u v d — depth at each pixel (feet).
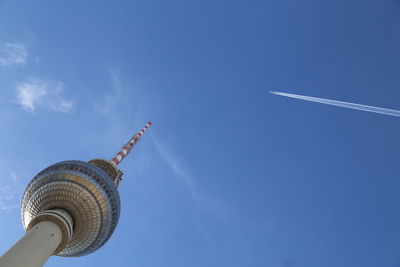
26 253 180.96
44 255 189.98
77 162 281.13
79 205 261.65
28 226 221.66
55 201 260.21
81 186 265.54
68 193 261.24
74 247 270.05
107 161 331.57
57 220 221.25
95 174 278.05
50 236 203.72
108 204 278.26
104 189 277.23
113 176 322.75
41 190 265.95
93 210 268.21
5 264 169.48
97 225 272.51
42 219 221.25
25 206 272.72
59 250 216.74
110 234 295.89
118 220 298.76
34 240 193.36
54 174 268.62
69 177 266.77
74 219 258.37
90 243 277.44
